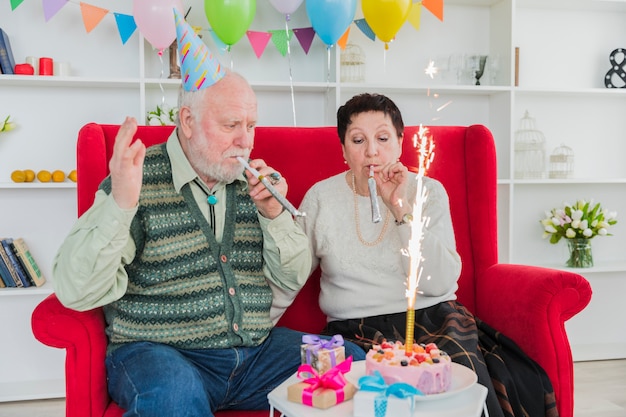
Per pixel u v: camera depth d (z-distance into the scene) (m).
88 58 3.15
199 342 1.49
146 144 1.86
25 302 3.10
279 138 1.97
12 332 3.10
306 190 1.96
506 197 3.25
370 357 1.24
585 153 3.56
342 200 1.83
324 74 3.36
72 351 1.45
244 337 1.53
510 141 3.25
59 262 1.39
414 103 3.41
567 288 1.65
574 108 3.54
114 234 1.35
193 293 1.50
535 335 1.66
